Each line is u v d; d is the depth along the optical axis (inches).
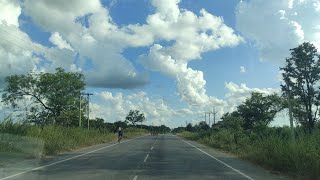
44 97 2571.4
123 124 5098.4
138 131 5029.5
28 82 2522.1
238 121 2319.1
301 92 1750.7
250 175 716.7
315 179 645.3
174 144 1999.3
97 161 938.1
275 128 1460.4
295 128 1131.9
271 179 662.5
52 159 984.3
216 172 757.3
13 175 650.2
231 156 1224.2
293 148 792.3
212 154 1298.0
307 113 1733.5
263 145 1007.6
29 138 1108.5
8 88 2511.1
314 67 1764.3
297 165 716.7
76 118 2578.7
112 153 1234.6
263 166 873.5
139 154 1205.7
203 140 2415.1
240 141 1619.1
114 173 701.9
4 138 1042.1
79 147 1562.5
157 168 804.6
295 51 1796.3
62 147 1320.1
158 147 1653.5
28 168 762.8
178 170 776.9
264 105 2458.2
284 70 1795.0
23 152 1031.0
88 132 1984.5
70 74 2623.0
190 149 1568.7
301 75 1760.6
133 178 635.5
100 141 2070.6
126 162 925.8
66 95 2605.8
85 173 695.1
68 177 636.1
